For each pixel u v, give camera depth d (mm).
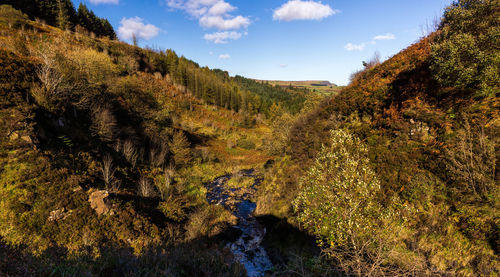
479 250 7836
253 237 16281
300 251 12508
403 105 14359
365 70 23516
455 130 11039
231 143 56562
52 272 7215
